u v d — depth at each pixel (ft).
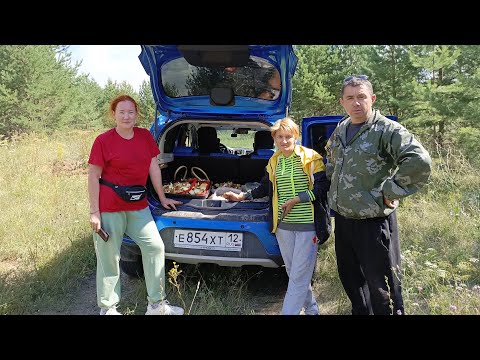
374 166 8.25
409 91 31.27
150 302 10.38
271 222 10.04
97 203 9.68
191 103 13.42
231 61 11.48
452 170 21.81
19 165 27.02
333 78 57.41
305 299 9.96
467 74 29.76
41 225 16.03
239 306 11.05
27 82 58.08
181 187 12.51
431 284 10.90
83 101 73.46
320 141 11.69
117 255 10.01
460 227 14.89
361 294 9.50
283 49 10.93
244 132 15.34
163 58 12.01
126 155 9.70
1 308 10.27
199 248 10.78
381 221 8.58
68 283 12.16
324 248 14.51
